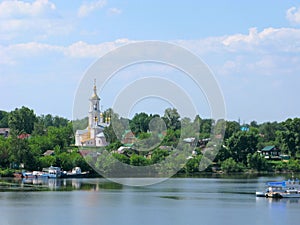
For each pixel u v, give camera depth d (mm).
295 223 108562
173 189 164625
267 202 135375
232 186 176250
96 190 159375
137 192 154375
